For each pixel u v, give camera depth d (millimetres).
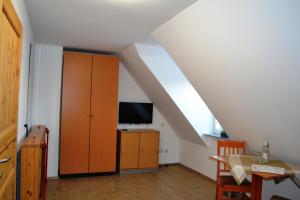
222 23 2252
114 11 2693
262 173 2545
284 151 3023
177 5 2436
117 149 5129
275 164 2936
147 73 4586
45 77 4512
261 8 1844
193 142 5301
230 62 2543
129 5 2508
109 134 4840
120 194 3875
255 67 2320
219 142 3434
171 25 2885
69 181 4398
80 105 4645
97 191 3969
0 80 1270
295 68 1979
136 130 5180
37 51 4469
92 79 4727
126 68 5422
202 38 2613
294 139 2703
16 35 1734
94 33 3609
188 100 4668
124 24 3113
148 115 5520
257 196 2799
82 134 4652
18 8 2061
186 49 2998
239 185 3006
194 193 4004
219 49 2535
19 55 1854
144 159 5145
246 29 2092
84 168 4664
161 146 5715
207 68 2936
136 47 4109
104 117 4801
